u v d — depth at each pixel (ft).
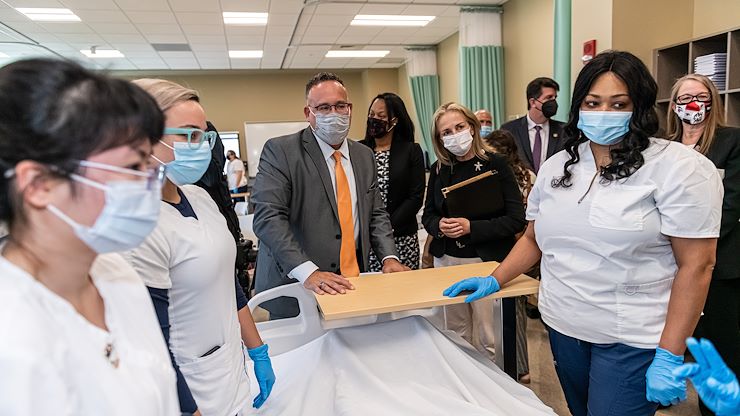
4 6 16.07
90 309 1.99
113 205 1.73
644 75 3.59
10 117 1.52
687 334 3.48
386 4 17.28
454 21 20.22
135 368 2.00
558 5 12.12
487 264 5.50
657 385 3.43
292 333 4.93
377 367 4.03
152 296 2.92
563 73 12.23
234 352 3.55
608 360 3.96
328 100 5.37
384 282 4.86
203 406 3.26
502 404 3.95
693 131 6.93
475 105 18.48
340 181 5.70
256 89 32.37
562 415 6.64
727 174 6.32
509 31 18.12
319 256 5.56
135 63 26.84
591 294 3.94
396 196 7.92
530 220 4.69
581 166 4.05
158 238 2.94
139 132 1.77
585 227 3.88
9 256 1.73
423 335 4.27
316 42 23.04
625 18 10.66
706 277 3.50
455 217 6.64
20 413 1.46
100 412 1.74
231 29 19.89
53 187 1.64
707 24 10.63
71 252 1.79
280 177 5.41
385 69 32.01
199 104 3.46
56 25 18.66
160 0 15.85
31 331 1.56
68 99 1.57
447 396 3.76
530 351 8.64
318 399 3.84
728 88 8.85
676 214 3.46
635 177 3.67
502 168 6.59
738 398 2.20
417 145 8.26
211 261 3.21
